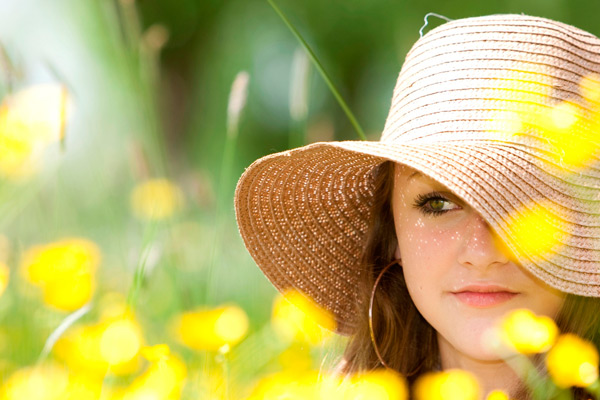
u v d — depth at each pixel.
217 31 10.51
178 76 10.44
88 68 7.59
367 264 2.88
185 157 9.70
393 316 2.87
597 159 2.35
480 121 2.36
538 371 2.40
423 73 2.50
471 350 2.41
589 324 2.44
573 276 2.26
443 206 2.47
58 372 2.39
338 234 2.91
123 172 5.57
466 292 2.42
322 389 2.69
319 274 2.94
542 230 2.23
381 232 2.85
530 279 2.38
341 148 2.46
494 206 2.18
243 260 4.52
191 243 4.57
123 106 6.38
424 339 2.87
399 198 2.58
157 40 4.41
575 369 2.05
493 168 2.23
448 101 2.42
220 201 3.61
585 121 2.36
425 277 2.51
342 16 9.75
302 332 2.92
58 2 8.40
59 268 2.84
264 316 3.87
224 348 2.32
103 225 4.93
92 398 2.24
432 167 2.21
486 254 2.36
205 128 10.00
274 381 2.33
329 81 2.92
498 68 2.40
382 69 9.59
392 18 9.49
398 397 2.69
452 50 2.48
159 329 3.42
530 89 2.36
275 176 2.72
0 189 3.77
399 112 2.55
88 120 6.38
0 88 3.85
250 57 10.05
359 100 9.70
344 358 2.94
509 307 2.39
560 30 2.47
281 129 9.91
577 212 2.29
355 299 2.95
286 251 2.91
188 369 2.69
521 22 2.47
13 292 3.44
